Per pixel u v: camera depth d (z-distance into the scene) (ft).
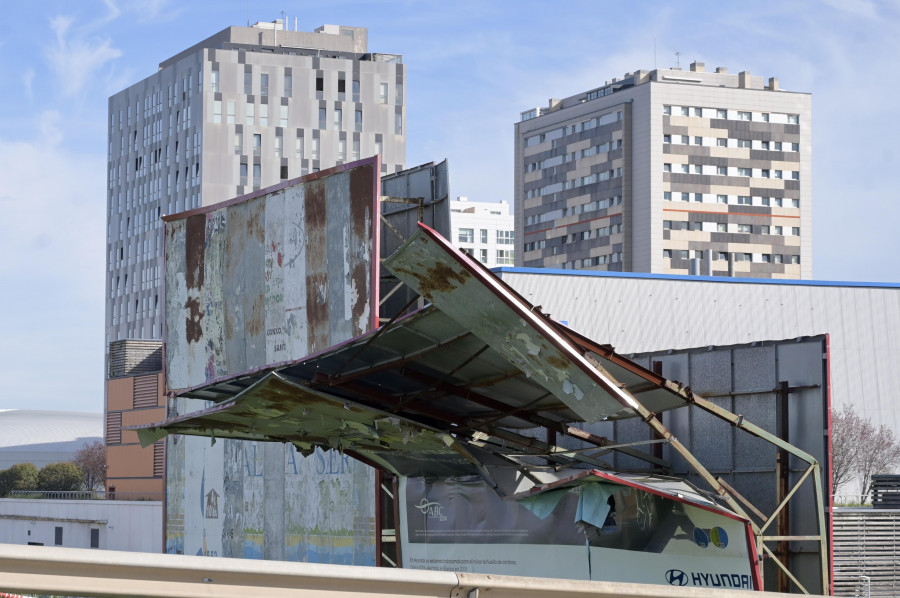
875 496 59.41
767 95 513.45
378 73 446.19
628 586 12.51
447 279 29.63
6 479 308.40
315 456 67.97
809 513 41.65
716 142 504.02
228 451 78.89
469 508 43.45
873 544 48.21
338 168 66.85
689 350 49.52
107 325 477.77
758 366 45.52
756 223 506.48
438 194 67.97
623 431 52.47
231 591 10.12
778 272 508.53
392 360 37.35
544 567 39.42
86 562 9.45
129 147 466.29
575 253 517.96
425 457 43.73
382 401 41.22
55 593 9.33
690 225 495.41
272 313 72.64
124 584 9.68
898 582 48.06
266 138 427.33
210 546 80.69
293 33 469.98
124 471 178.50
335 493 65.51
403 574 11.03
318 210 68.39
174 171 436.35
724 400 47.19
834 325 126.72
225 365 77.87
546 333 29.27
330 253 67.10
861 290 127.95
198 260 81.25
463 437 43.50
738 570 35.45
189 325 82.07
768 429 44.57
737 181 504.84
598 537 37.65
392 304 71.31
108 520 165.99
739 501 40.83
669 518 37.06
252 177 424.05
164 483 88.07
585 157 516.32
